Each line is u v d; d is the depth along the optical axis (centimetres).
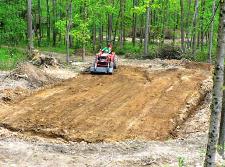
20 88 2116
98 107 1884
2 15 4172
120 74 2762
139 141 1409
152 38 5369
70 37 4662
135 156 1226
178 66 3172
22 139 1395
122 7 4391
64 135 1488
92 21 4022
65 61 3369
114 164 1154
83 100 2000
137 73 2838
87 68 2869
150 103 1995
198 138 1443
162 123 1691
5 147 1278
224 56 741
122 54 4269
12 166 1130
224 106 1106
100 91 2216
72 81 2458
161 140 1491
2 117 1653
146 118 1747
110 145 1353
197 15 3703
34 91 2128
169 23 4997
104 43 4866
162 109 1897
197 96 2172
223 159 1138
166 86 2394
